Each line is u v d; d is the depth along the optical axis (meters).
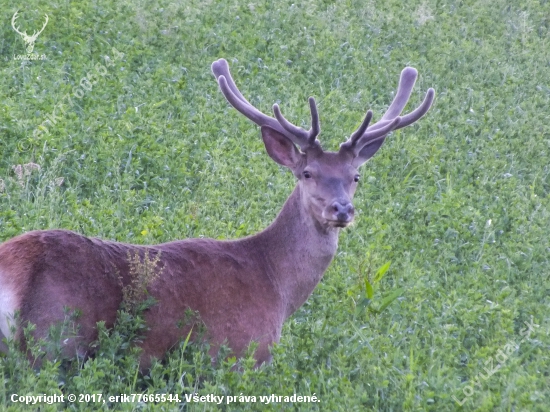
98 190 17.27
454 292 14.49
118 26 25.56
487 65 27.92
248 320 12.62
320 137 21.20
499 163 21.03
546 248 17.45
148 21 25.88
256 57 25.38
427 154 20.86
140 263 11.88
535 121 23.95
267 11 28.41
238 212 16.94
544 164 22.19
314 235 13.31
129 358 11.45
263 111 22.11
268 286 12.99
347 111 22.59
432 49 27.97
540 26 33.31
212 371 11.85
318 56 26.06
